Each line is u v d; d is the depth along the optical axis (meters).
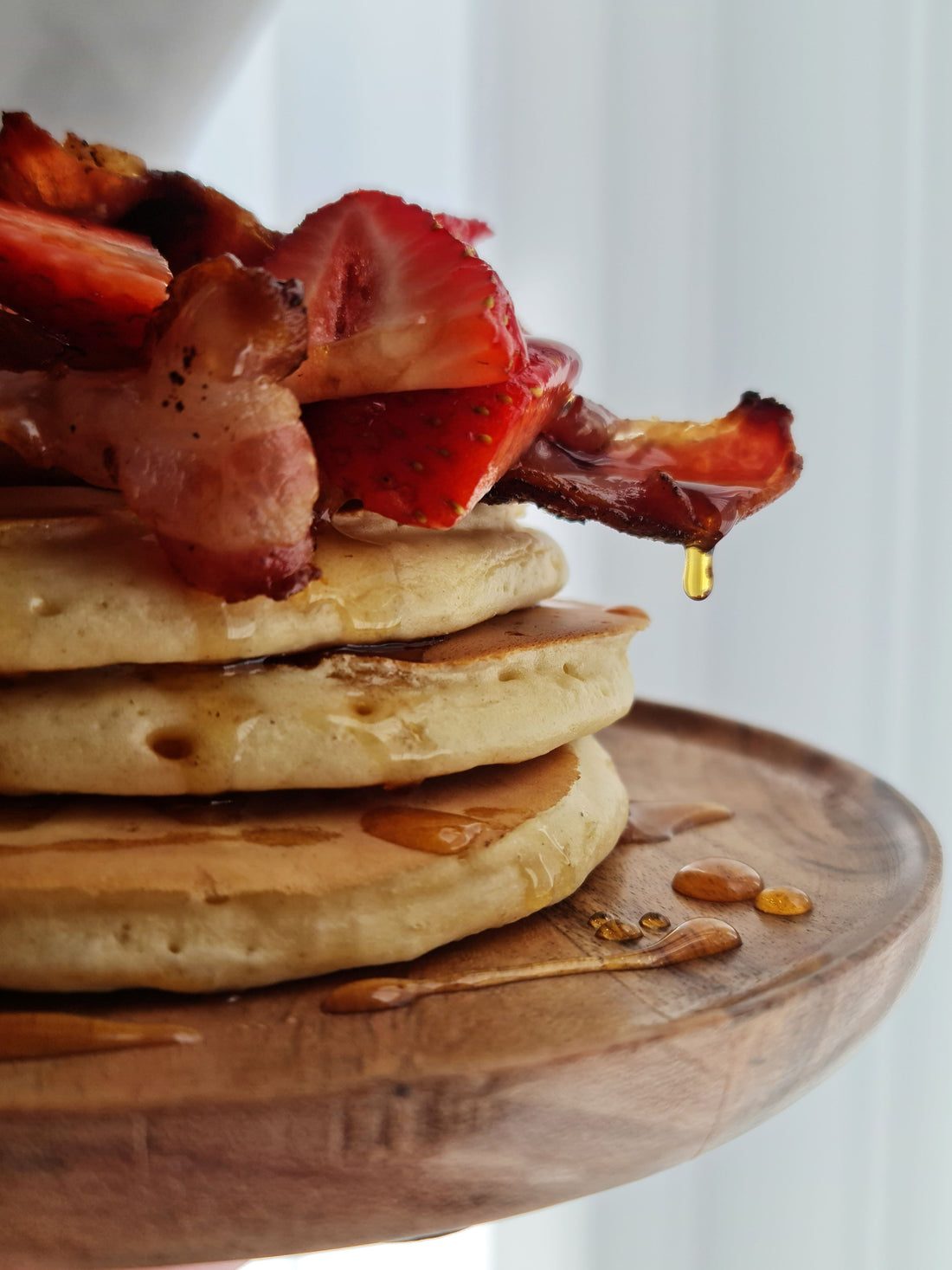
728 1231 0.57
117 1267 0.23
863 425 0.59
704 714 0.38
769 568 0.63
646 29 0.64
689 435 0.30
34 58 0.31
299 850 0.26
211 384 0.25
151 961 0.25
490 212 0.71
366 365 0.26
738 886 0.29
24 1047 0.24
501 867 0.27
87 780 0.26
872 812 0.33
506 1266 0.57
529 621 0.30
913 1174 0.55
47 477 0.28
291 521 0.25
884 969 0.26
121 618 0.26
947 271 0.55
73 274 0.26
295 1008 0.25
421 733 0.27
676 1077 0.24
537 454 0.29
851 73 0.57
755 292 0.62
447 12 0.70
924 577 0.57
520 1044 0.24
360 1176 0.23
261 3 0.32
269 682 0.27
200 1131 0.22
